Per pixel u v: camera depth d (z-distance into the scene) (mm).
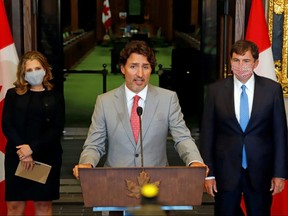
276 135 4824
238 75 4758
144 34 22078
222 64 8102
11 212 5438
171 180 3818
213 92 4922
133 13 26906
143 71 4191
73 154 9406
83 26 24094
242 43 4746
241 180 4859
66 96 14375
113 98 4387
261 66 6262
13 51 6168
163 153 4426
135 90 4285
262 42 6289
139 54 4168
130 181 3807
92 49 24750
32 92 5297
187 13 21641
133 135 4312
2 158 6090
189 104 11914
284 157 4805
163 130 4375
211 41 8898
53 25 9195
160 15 26094
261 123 4801
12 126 5246
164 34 25438
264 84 4859
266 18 7020
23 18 7168
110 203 3834
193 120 11500
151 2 26562
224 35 7938
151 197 2338
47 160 5285
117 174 3807
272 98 4812
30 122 5234
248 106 4828
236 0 7258
